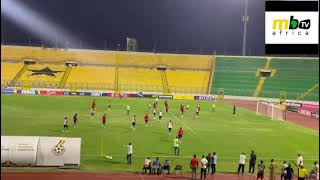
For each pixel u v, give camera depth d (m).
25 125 48.88
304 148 42.62
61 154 30.39
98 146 39.06
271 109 72.94
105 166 31.80
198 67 120.12
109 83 107.81
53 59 116.69
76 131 46.28
